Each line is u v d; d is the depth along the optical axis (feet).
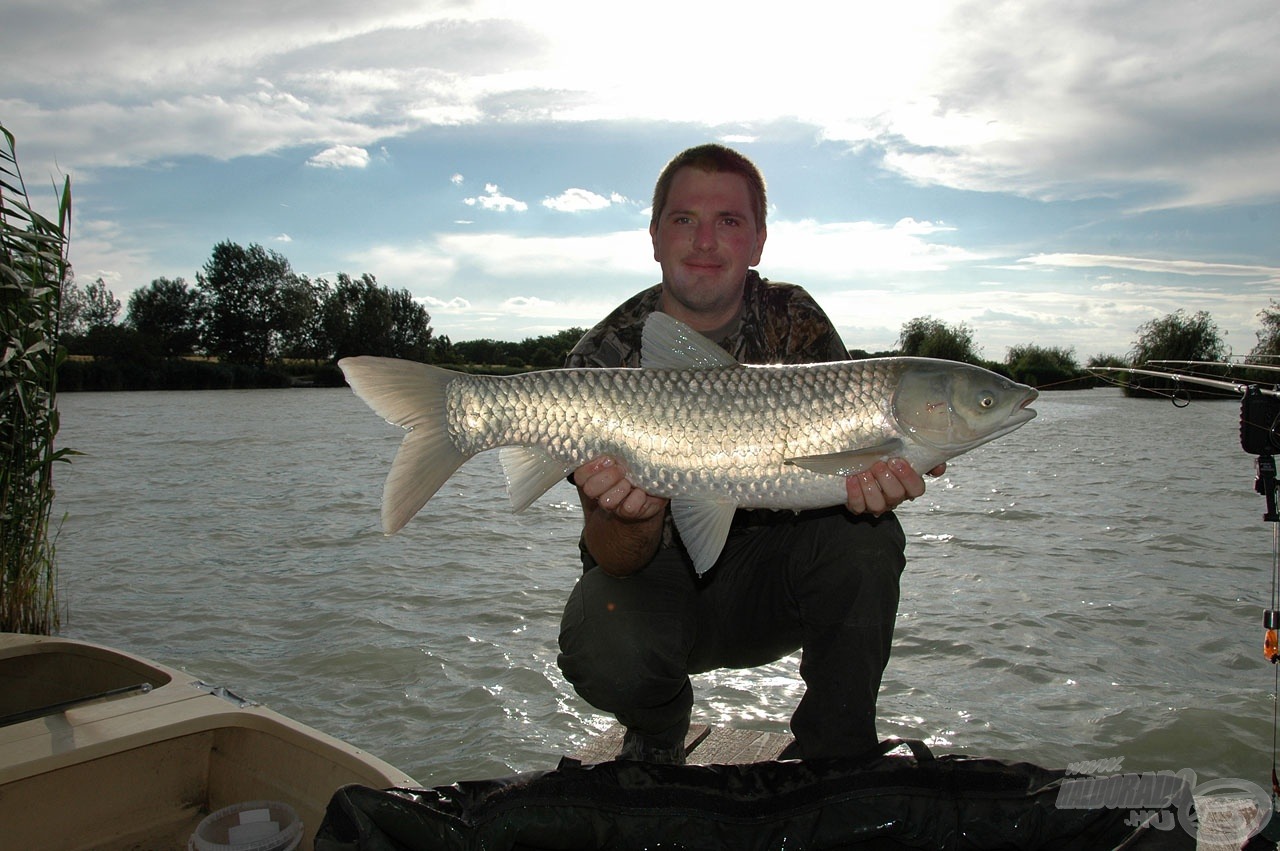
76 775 11.38
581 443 10.32
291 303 233.76
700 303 12.06
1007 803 7.92
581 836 8.02
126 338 204.33
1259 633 24.82
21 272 23.29
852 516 10.62
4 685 15.80
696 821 8.11
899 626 25.49
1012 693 20.71
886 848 7.98
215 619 27.04
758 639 12.01
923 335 174.40
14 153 22.72
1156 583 30.09
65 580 31.58
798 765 8.64
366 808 7.72
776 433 10.11
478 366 219.82
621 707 10.76
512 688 21.44
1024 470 60.85
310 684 21.88
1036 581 30.45
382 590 30.12
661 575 11.39
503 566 33.53
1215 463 64.13
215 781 12.54
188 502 48.80
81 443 81.61
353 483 56.29
